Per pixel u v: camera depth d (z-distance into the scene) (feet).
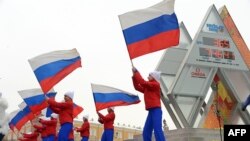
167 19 34.22
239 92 92.43
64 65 45.14
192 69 86.28
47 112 63.31
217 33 91.45
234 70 92.17
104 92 55.52
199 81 86.33
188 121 82.74
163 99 86.07
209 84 86.89
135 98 55.11
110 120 54.65
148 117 33.65
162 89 86.79
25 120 67.92
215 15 92.58
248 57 94.48
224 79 91.25
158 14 34.27
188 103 84.43
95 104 55.06
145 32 34.30
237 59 92.17
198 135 74.69
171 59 91.25
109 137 54.19
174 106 82.89
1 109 60.34
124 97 55.42
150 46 34.24
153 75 34.65
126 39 34.17
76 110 60.95
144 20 34.40
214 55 89.45
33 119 67.21
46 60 44.78
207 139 74.64
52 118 56.44
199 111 84.64
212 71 88.43
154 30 34.30
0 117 60.29
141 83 33.14
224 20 95.76
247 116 92.32
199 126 87.25
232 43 92.63
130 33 34.27
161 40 34.19
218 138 75.31
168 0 34.09
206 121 88.28
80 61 46.03
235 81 92.38
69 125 43.55
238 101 92.02
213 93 91.45
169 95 82.74
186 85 84.53
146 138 33.58
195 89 85.20
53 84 44.70
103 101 55.31
